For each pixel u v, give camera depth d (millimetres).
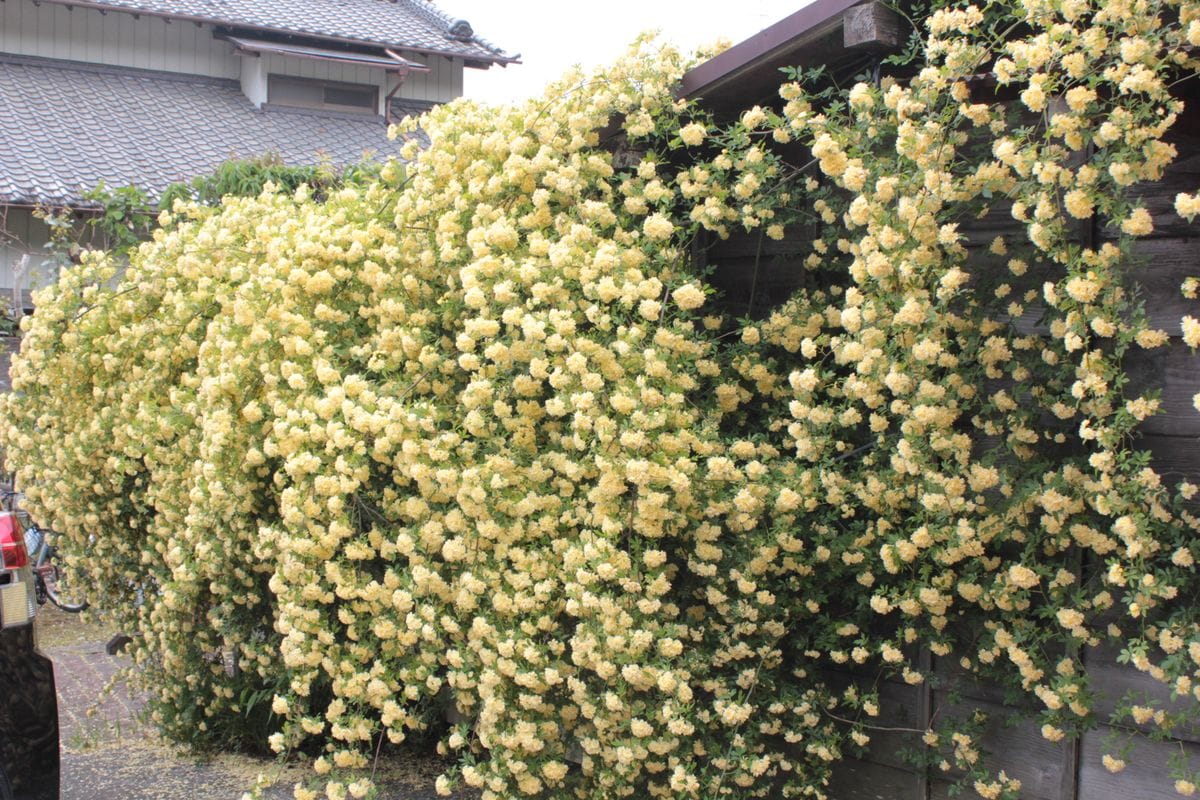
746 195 3508
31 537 8055
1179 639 2699
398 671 3625
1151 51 2428
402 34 16344
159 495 4574
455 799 4297
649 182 3641
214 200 8680
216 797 4441
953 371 3188
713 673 3572
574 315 3375
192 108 15016
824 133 3168
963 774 3523
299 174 8516
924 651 3576
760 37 3469
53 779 3754
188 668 4910
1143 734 3100
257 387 4078
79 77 14969
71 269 5500
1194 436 2992
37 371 5500
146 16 15305
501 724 3367
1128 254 2619
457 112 3949
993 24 2840
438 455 3355
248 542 4488
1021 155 2684
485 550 3393
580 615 3215
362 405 3529
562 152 3686
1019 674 3246
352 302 4117
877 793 3742
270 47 15047
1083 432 2725
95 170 12477
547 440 3598
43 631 7652
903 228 2951
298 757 4707
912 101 2896
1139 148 2568
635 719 3211
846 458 3580
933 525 3102
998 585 3088
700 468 3332
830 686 3832
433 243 3895
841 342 3348
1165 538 2881
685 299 3248
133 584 5480
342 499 3506
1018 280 3334
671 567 3383
